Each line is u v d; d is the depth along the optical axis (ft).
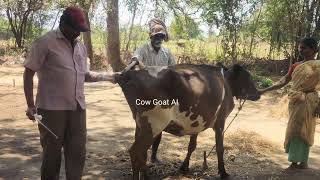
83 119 13.61
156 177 18.16
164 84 15.49
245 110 32.42
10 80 44.57
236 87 19.33
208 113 16.90
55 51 12.72
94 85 42.93
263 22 55.36
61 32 12.85
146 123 15.69
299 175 18.76
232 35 54.24
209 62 58.49
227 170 19.35
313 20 49.14
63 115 13.11
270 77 50.16
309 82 18.75
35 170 18.34
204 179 18.17
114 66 57.62
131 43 73.87
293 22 49.26
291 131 19.13
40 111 13.10
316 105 18.80
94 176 17.97
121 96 37.11
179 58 60.18
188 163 18.79
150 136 15.75
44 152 13.46
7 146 21.57
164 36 18.54
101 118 28.58
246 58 57.00
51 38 12.71
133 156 15.84
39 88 13.09
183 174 18.62
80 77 13.26
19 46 71.00
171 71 15.79
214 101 17.04
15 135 23.68
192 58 61.41
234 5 52.60
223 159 19.69
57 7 60.70
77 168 13.62
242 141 23.49
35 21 72.64
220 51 67.00
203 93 16.44
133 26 69.72
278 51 54.80
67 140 13.64
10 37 81.35
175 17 57.77
